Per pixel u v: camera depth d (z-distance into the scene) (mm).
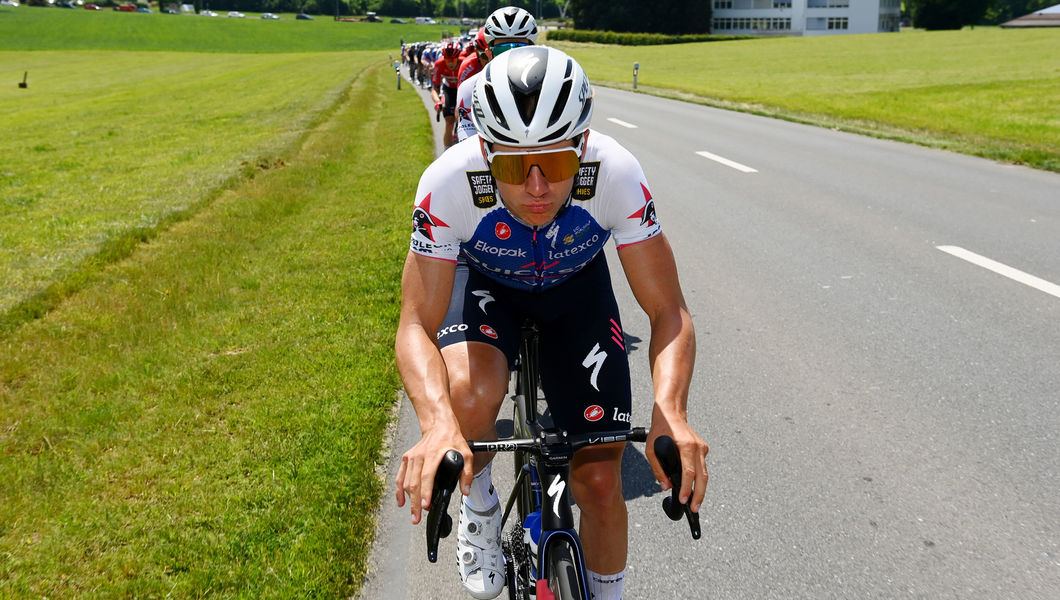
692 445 1637
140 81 45406
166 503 3006
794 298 5293
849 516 2918
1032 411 3625
